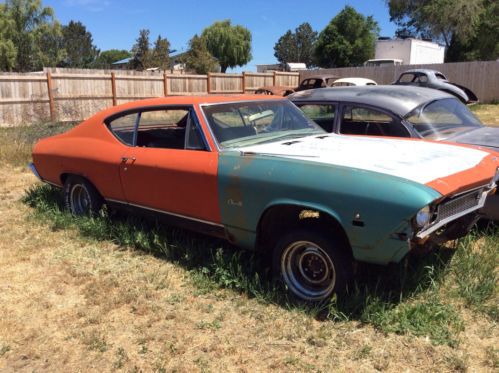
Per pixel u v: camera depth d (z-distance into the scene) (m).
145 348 3.21
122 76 20.86
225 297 3.85
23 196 6.91
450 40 42.00
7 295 3.98
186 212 4.23
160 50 43.62
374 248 3.22
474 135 5.32
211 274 4.21
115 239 5.09
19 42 49.16
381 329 3.30
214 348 3.18
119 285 4.10
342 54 49.75
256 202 3.68
